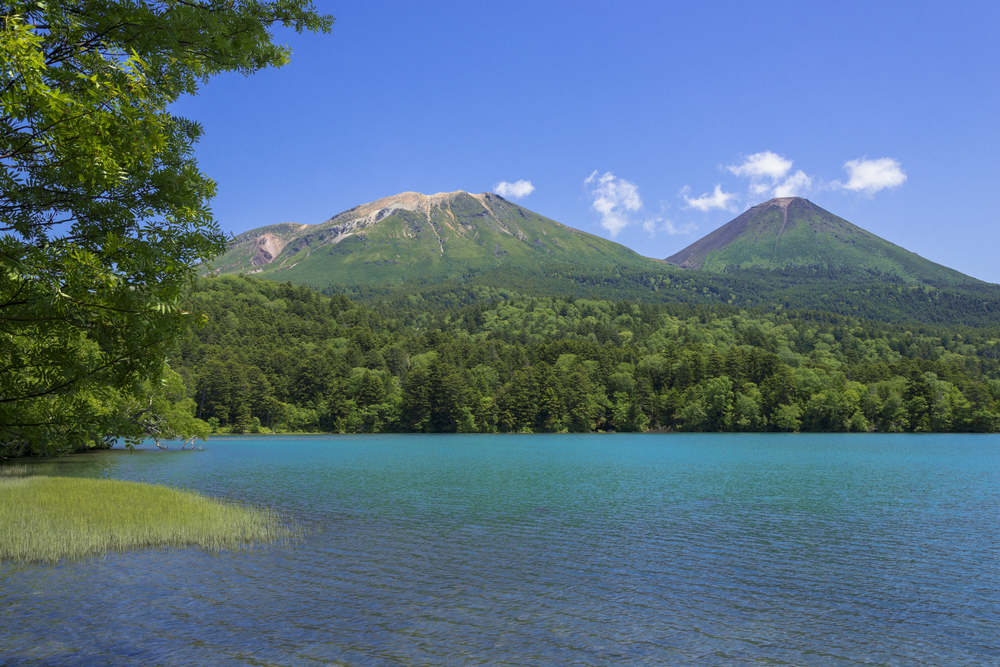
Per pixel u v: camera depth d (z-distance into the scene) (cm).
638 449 10919
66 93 1034
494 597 2098
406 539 3023
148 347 1232
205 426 9738
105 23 1152
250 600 2006
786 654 1659
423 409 17500
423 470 6912
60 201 1162
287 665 1530
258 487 5253
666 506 4231
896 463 7975
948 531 3366
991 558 2742
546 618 1902
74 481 4541
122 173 1107
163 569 2331
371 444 12619
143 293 1138
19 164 1141
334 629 1775
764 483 5672
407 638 1720
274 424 17712
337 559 2573
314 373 18750
